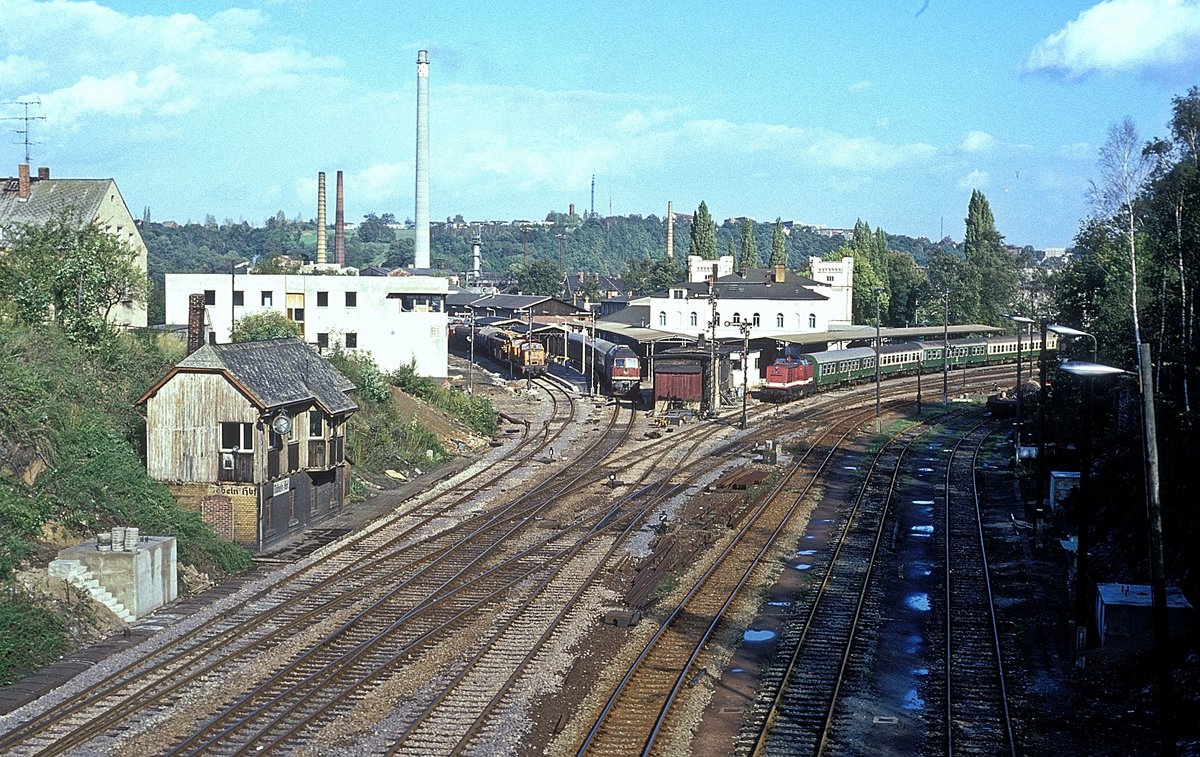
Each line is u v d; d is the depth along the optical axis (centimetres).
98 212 7081
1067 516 4284
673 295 11400
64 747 2066
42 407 3497
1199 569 3003
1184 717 2291
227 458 3681
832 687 2512
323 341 7800
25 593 2755
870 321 15025
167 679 2445
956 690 2514
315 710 2269
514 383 9500
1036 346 11594
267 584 3312
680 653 2731
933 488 5138
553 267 18900
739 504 4569
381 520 4272
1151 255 6122
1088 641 2844
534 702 2355
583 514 4438
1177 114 5078
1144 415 1894
